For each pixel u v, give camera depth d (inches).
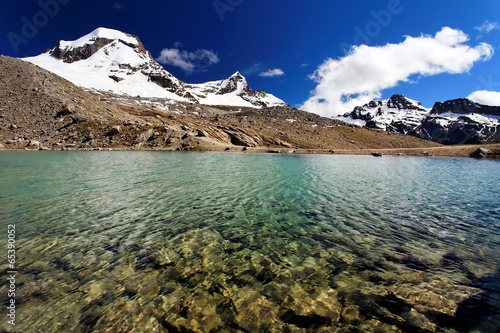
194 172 1251.2
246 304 252.1
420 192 826.2
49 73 5241.1
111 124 4003.4
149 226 478.6
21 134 3294.8
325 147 5310.0
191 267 325.1
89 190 775.1
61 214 541.0
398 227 483.2
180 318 232.8
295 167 1647.4
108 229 459.5
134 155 2394.2
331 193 801.6
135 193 749.9
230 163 1822.1
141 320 230.5
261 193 788.6
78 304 251.6
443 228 477.7
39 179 949.2
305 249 381.7
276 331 216.8
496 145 3695.9
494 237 431.8
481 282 288.7
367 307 245.4
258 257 354.6
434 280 293.3
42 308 245.4
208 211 583.8
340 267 325.4
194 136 4222.4
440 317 230.7
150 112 6038.4
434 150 3969.0
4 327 220.7
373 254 364.5
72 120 3897.6
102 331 217.9
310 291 273.0
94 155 2271.2
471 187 927.0
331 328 219.8
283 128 6830.7
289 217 543.2
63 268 319.3
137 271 314.2
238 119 7554.1
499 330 214.8
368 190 857.5
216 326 223.1
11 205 602.9
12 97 3821.4
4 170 1176.2
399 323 224.1
